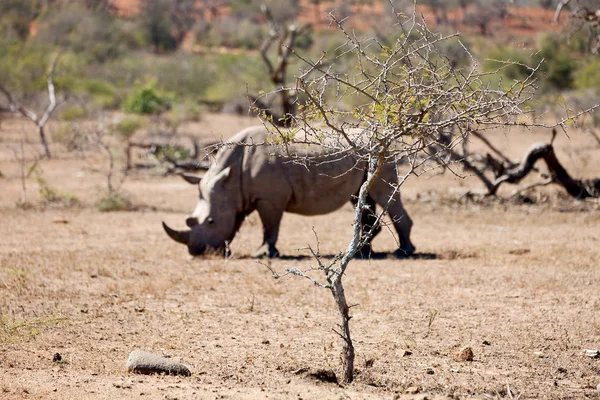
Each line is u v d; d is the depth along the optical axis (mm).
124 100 108688
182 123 88688
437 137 15898
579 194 45531
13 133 80188
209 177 29844
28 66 106438
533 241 34469
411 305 22297
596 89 90000
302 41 129250
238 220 30422
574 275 26578
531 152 44438
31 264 27484
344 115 14820
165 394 13891
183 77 123625
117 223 39031
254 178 29469
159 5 194875
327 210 29891
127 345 17828
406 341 18625
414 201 46312
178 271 26781
